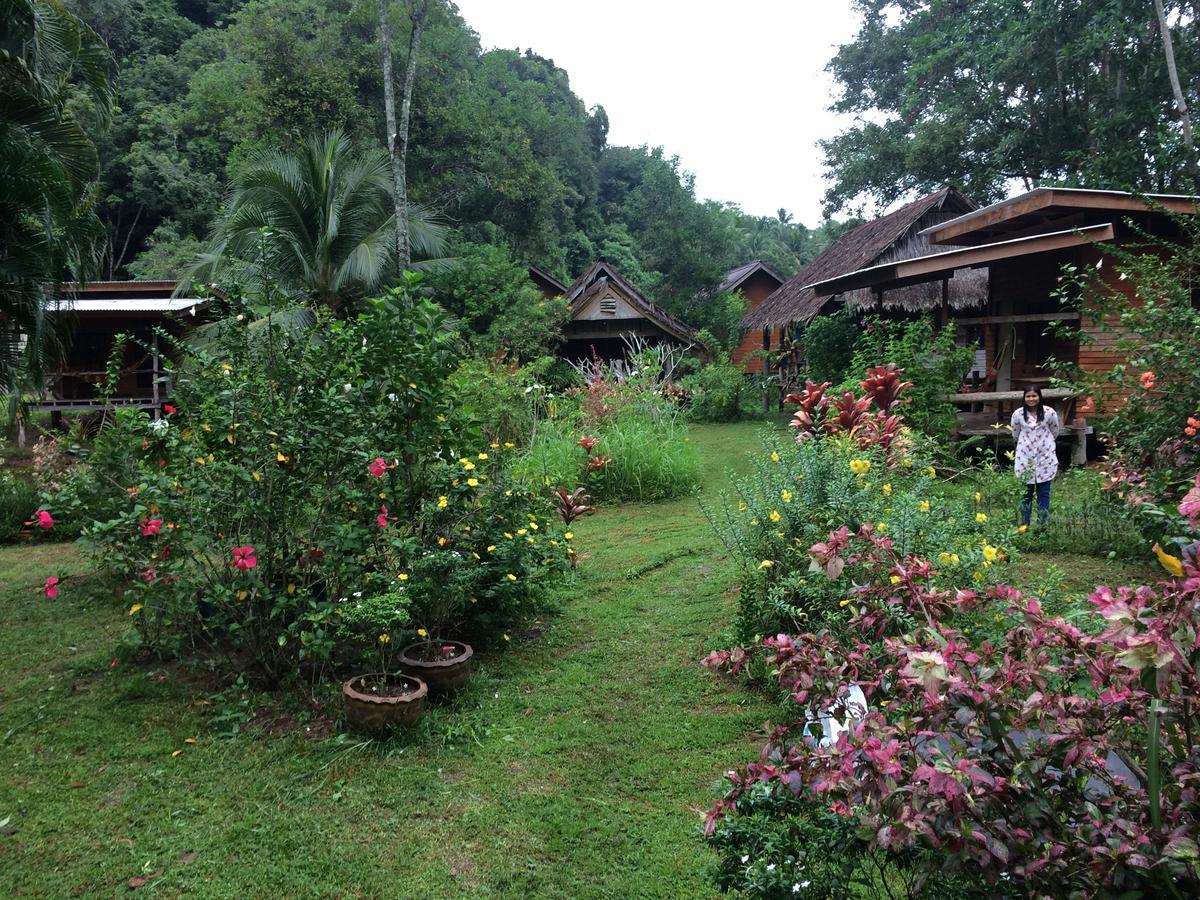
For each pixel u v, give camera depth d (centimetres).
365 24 2483
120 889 289
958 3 2689
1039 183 2359
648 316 2503
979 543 441
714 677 457
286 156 1944
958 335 1653
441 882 291
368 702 393
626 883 286
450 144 2652
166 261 3023
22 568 790
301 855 307
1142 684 148
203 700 445
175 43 4125
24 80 817
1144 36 2020
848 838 191
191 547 457
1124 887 148
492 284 2270
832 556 253
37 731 416
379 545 485
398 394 498
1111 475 626
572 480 1042
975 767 161
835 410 779
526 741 396
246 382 461
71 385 1712
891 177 2805
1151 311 625
